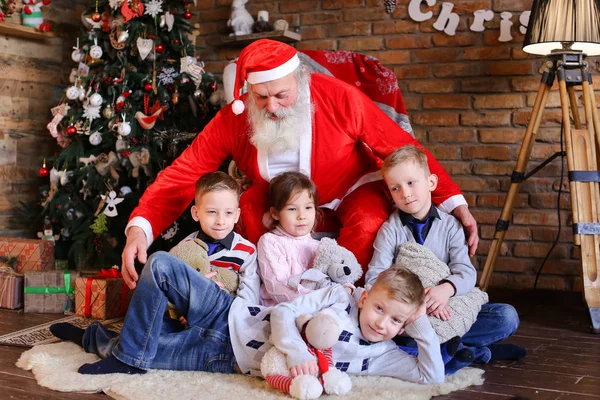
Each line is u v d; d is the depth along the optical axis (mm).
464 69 3785
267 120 2379
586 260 2797
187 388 1899
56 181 3732
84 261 3613
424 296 1939
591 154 2840
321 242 2254
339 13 4066
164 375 2012
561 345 2533
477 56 3754
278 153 2490
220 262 2258
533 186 3676
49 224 3725
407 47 3906
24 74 4086
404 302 1858
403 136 2539
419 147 2525
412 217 2295
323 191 2580
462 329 2115
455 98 3809
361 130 2500
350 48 4047
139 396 1823
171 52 3750
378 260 2258
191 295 2033
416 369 1960
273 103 2348
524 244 3707
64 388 1903
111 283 2865
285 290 2219
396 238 2293
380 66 3332
